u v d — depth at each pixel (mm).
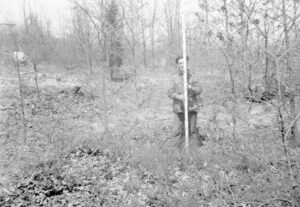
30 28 10203
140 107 8391
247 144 3834
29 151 5043
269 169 3428
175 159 4707
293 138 3699
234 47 4578
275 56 3059
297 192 2990
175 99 5262
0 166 4613
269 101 3529
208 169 4230
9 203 3654
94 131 6355
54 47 14523
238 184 3625
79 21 11562
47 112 7754
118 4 8180
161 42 14594
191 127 5305
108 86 9648
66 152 5039
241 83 4254
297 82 3631
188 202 3432
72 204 3691
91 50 9812
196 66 6328
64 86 10227
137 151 5000
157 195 3781
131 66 10555
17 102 8055
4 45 6844
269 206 3199
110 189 4074
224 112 5434
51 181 4137
